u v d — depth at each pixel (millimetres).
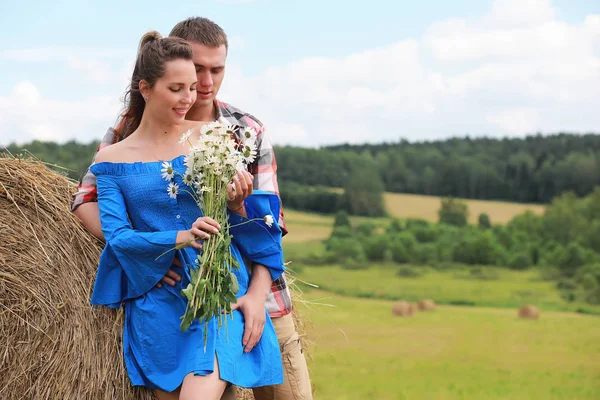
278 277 3549
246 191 3234
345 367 23812
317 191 85125
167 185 3254
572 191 87625
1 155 3963
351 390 20531
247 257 3465
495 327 38062
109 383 3428
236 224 3324
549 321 41594
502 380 23922
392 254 70438
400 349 29219
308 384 3922
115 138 3678
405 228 77375
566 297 57375
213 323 3168
